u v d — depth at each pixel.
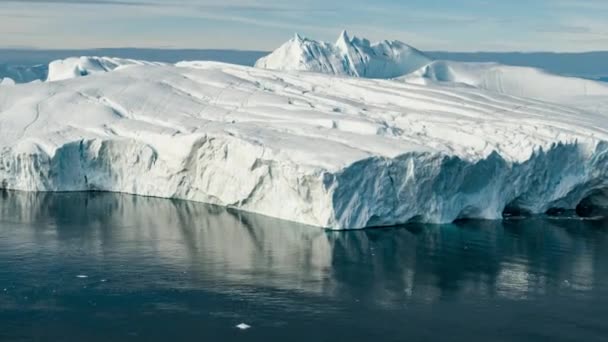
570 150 105.94
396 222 99.25
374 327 64.88
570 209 113.94
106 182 120.00
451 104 121.06
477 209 104.81
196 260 83.12
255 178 101.25
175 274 78.06
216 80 133.00
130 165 117.62
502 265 83.62
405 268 81.56
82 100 127.19
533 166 103.44
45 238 91.94
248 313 67.44
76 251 86.31
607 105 179.62
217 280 76.31
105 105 125.31
